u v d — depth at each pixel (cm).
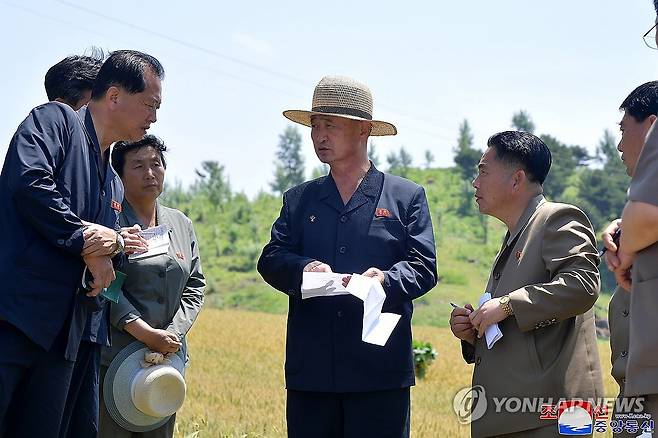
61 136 492
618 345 503
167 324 620
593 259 516
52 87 591
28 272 472
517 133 549
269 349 2619
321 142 579
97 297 507
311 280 536
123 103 518
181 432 950
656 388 379
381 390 559
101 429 592
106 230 486
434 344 2903
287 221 596
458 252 8462
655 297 382
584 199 9619
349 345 559
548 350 516
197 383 1650
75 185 495
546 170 550
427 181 11156
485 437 526
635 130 491
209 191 10931
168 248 620
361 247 573
